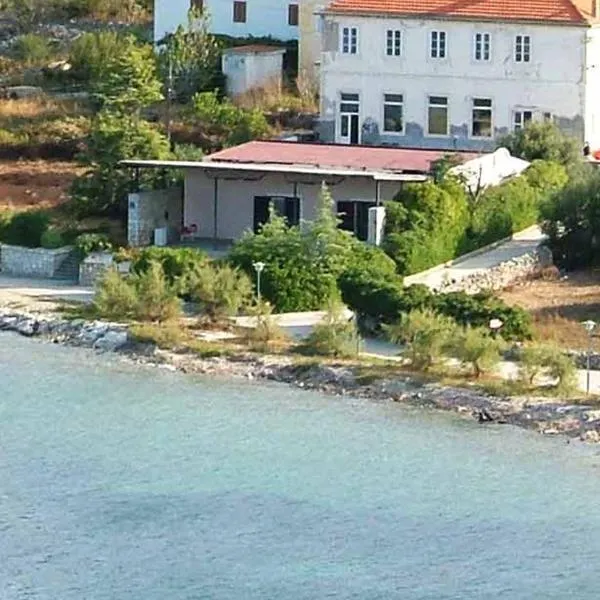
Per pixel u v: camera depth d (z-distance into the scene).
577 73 191.88
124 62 186.00
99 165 178.62
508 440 134.12
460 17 193.38
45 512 123.38
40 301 162.62
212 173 174.12
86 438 134.75
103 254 169.12
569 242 168.12
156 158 179.88
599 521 122.56
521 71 192.88
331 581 115.38
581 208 167.62
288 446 133.38
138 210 172.75
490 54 193.38
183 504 124.62
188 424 137.38
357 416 138.50
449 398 140.12
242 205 174.38
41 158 198.25
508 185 175.88
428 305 149.62
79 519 122.44
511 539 120.25
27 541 119.81
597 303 157.25
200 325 155.62
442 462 130.75
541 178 179.88
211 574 116.06
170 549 118.94
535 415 137.00
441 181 169.50
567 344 146.62
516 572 116.50
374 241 164.38
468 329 144.12
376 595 113.88
